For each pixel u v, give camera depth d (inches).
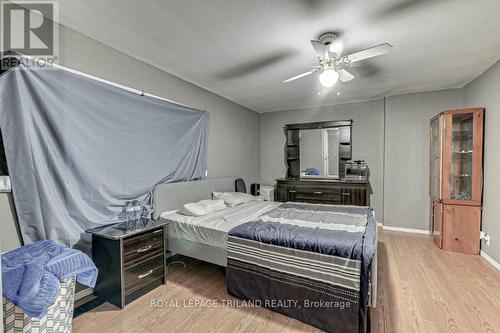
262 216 106.0
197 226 98.4
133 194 102.3
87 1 68.5
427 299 85.4
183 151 128.3
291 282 75.8
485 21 77.8
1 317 34.0
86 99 85.0
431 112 157.6
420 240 147.9
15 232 70.9
